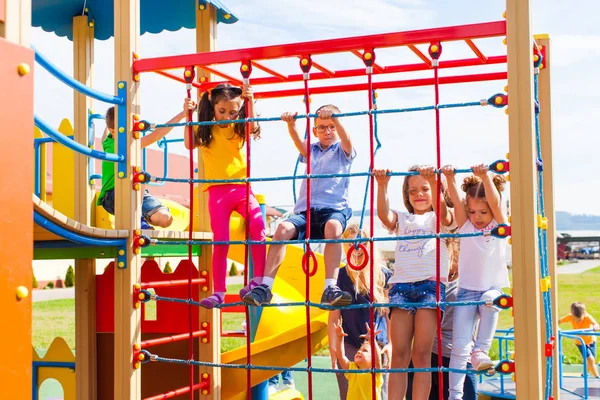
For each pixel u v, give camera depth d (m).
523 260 3.92
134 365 4.71
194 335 5.54
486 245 4.64
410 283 4.64
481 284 4.64
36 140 6.32
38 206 3.87
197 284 5.76
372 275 4.18
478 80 5.33
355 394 5.05
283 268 7.35
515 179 3.95
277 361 5.90
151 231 4.96
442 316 4.84
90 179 6.42
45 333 18.36
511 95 3.97
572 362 15.45
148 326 5.85
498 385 7.45
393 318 4.69
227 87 4.85
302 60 4.39
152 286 4.93
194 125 4.70
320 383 10.21
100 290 5.68
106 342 5.66
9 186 2.94
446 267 4.76
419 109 4.15
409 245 4.71
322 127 4.80
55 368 5.74
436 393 5.41
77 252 4.91
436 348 5.36
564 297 29.42
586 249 38.59
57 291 25.38
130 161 4.78
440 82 5.40
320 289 7.23
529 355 3.89
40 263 25.39
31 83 3.07
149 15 6.65
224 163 4.86
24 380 2.96
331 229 4.55
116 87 4.80
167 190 22.77
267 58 4.49
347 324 5.34
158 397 4.95
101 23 6.71
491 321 4.55
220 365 4.56
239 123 4.82
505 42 4.03
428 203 4.75
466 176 4.90
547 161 5.37
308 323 4.30
